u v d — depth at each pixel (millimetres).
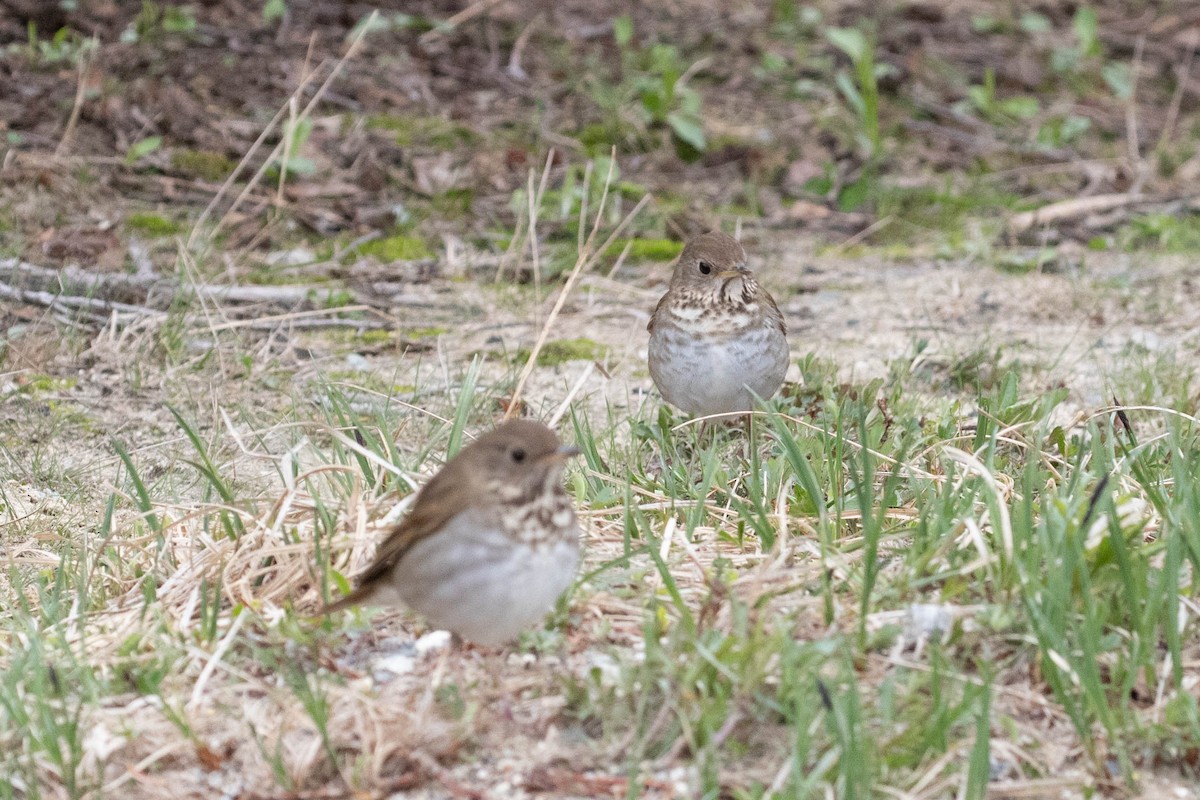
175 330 13492
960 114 21156
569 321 14781
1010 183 19266
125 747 6891
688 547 8453
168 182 16953
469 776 6738
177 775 6781
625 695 6945
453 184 17766
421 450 11000
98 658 7664
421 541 6812
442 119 19328
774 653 7246
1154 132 21109
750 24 23750
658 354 11219
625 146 19219
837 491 9133
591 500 9445
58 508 10289
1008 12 25016
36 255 15078
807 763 6609
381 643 7766
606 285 15617
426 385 12805
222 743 6945
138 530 9422
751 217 17844
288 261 15766
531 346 13969
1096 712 6875
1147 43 24422
